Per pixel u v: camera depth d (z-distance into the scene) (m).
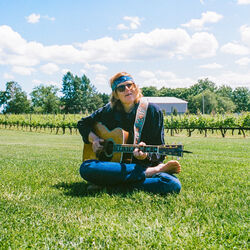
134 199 3.21
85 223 2.47
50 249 1.99
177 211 2.74
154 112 3.74
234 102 123.25
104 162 3.55
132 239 2.10
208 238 2.09
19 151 9.98
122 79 3.66
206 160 6.76
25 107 101.06
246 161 6.63
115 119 3.86
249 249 1.94
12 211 2.80
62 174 4.99
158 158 3.38
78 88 116.19
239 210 2.77
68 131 32.88
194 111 108.12
